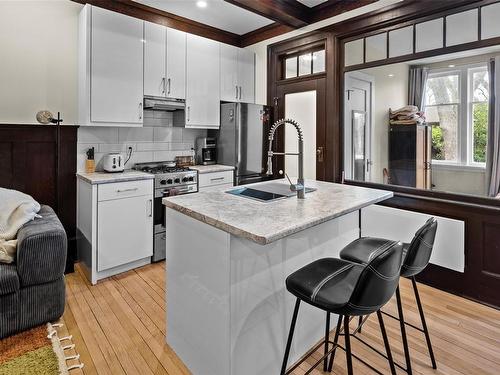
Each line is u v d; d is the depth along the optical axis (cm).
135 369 184
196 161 426
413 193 296
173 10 361
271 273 170
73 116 325
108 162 330
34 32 299
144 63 332
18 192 265
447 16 268
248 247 157
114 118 314
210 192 222
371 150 333
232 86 417
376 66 318
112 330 220
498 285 248
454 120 279
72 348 201
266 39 421
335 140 354
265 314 169
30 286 214
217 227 151
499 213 245
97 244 290
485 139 262
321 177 373
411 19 287
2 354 190
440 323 229
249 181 415
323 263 166
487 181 260
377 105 326
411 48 292
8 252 213
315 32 362
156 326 226
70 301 259
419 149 300
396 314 240
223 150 414
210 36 418
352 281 147
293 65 403
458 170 276
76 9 317
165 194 339
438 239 273
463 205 263
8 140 290
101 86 305
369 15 311
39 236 214
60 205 321
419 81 297
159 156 392
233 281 152
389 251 124
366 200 197
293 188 218
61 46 312
